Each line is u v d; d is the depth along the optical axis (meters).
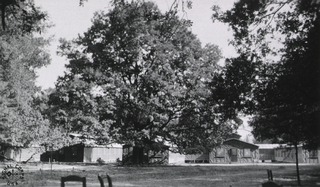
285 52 14.53
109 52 41.19
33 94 41.62
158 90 40.72
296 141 18.12
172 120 47.12
